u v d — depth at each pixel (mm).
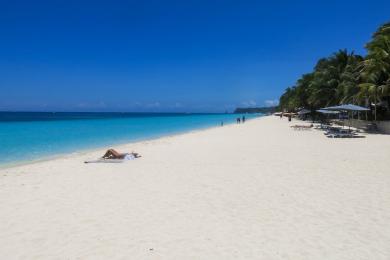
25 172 14656
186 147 24125
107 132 44969
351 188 10742
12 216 8406
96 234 7168
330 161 16109
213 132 42125
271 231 7211
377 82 35344
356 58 46875
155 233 7188
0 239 6961
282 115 111812
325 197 9766
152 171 14422
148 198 9953
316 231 7172
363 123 37562
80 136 37688
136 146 25578
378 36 35375
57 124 65062
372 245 6441
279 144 24734
